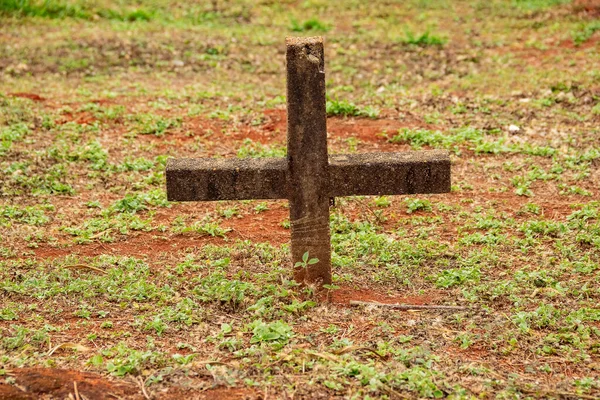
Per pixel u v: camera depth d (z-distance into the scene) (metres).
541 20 17.94
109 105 11.99
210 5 19.92
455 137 10.55
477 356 5.40
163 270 6.84
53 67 14.77
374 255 7.16
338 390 4.83
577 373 5.24
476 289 6.39
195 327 5.72
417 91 13.27
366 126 11.20
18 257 7.22
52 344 5.46
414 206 8.41
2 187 8.91
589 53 14.84
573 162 9.62
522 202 8.59
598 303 6.23
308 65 5.75
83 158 9.82
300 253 6.13
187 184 5.93
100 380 4.91
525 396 4.89
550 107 11.91
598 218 7.94
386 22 18.77
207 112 11.87
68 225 8.07
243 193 5.98
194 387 4.83
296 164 5.93
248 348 5.32
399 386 4.86
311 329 5.71
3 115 11.09
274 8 20.03
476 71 14.69
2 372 4.88
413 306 6.07
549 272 6.74
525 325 5.71
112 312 5.99
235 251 7.18
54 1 18.94
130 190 9.06
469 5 19.70
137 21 18.62
